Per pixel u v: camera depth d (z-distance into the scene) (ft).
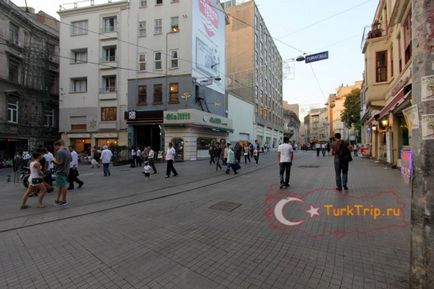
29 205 25.02
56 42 105.40
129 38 91.45
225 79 112.88
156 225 18.11
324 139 300.20
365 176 37.11
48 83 100.32
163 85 86.84
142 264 12.44
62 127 98.84
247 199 24.95
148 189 32.60
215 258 12.84
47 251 14.21
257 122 143.23
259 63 149.38
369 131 86.12
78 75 97.45
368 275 10.74
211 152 69.67
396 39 44.55
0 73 80.43
